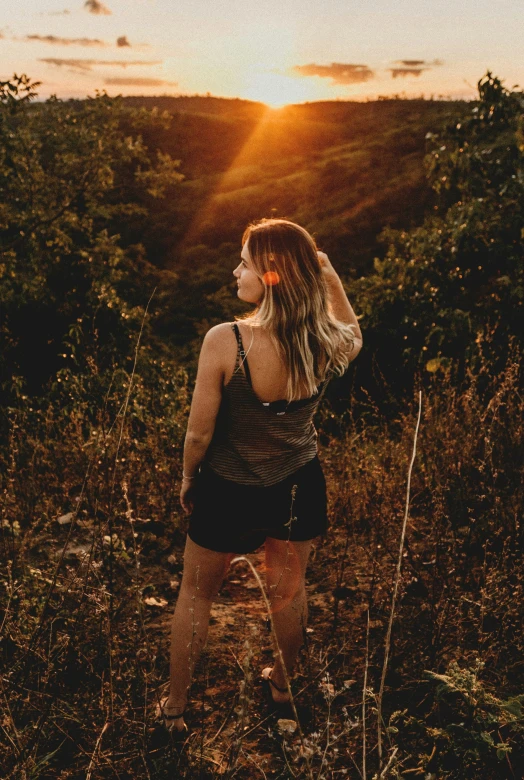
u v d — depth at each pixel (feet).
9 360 32.83
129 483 12.78
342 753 6.68
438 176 28.07
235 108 522.47
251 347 6.20
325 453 15.46
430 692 7.45
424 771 6.07
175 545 12.15
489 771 6.11
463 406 13.96
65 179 47.52
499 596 8.22
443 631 8.44
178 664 6.93
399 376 24.13
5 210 45.55
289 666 7.43
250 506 6.64
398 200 220.64
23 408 18.79
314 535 7.00
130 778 6.31
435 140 27.68
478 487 11.43
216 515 6.68
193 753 6.52
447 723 6.99
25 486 12.94
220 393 6.37
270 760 6.69
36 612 7.93
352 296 30.25
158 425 15.60
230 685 8.10
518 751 6.36
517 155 25.68
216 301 149.48
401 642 8.43
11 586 7.48
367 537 11.60
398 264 28.63
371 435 16.21
